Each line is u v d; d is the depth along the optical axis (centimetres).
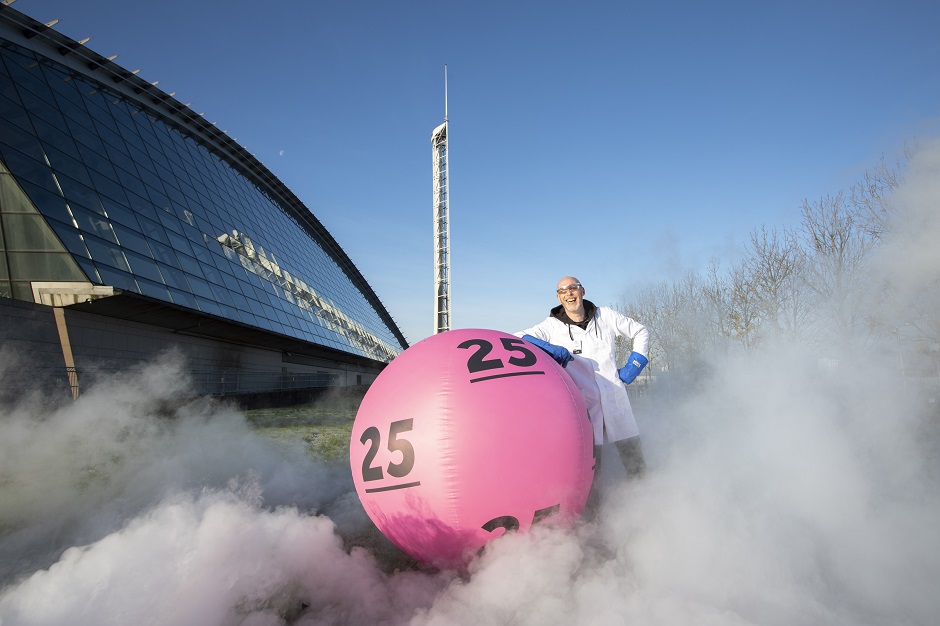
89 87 1895
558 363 366
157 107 2367
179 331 1697
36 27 1636
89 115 1764
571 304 383
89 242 1348
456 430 269
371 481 295
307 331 2656
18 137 1352
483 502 267
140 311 1394
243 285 2186
